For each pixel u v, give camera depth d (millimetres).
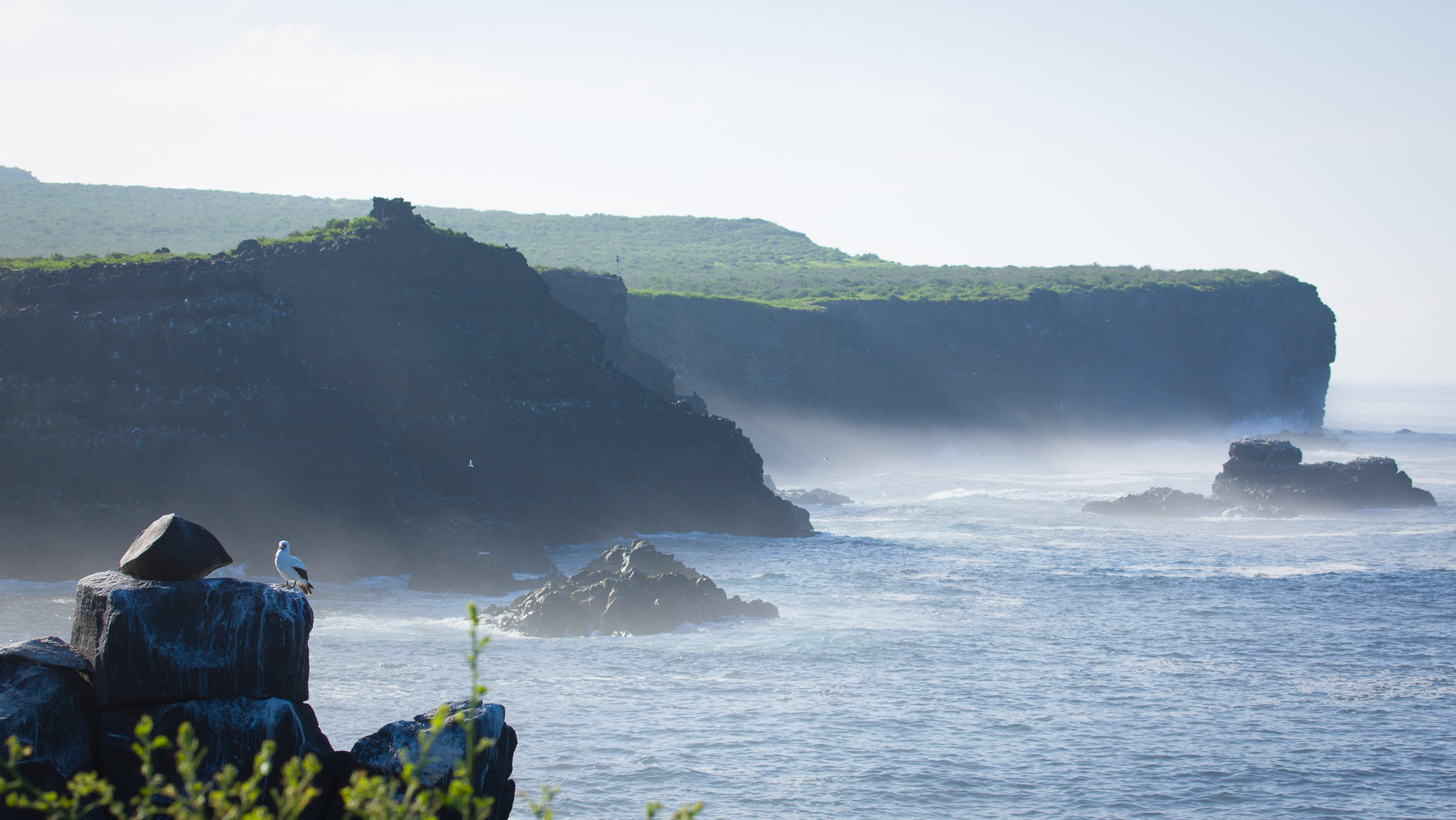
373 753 16609
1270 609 64938
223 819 10953
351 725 38312
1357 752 39125
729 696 44062
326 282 86438
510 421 90312
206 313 73625
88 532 66125
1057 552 87062
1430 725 42312
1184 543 93000
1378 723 42531
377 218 94188
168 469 69125
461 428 87125
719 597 59969
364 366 86188
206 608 16500
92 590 16484
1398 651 54688
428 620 58094
